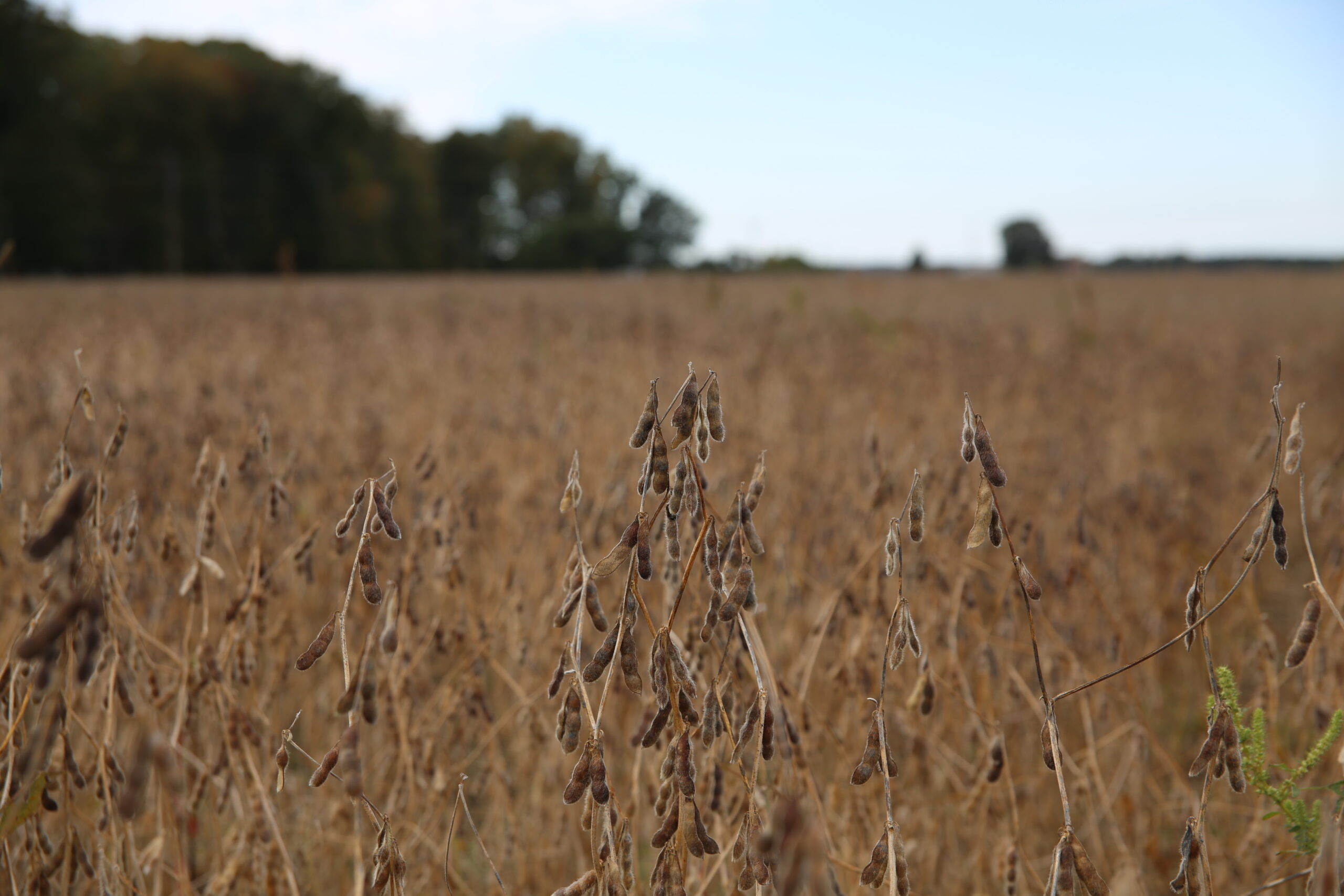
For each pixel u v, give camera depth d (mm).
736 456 4133
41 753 1431
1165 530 4078
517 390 6004
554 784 2578
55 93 59156
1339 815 1439
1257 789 1521
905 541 2529
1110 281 29938
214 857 2416
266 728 2381
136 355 7863
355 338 10812
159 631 2643
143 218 61719
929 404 6523
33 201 55156
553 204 101500
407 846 2168
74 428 3922
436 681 2998
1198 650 3682
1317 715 2223
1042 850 2742
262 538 2141
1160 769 3008
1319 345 12320
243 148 68625
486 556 3373
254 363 6773
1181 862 1361
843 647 2463
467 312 16297
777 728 1173
